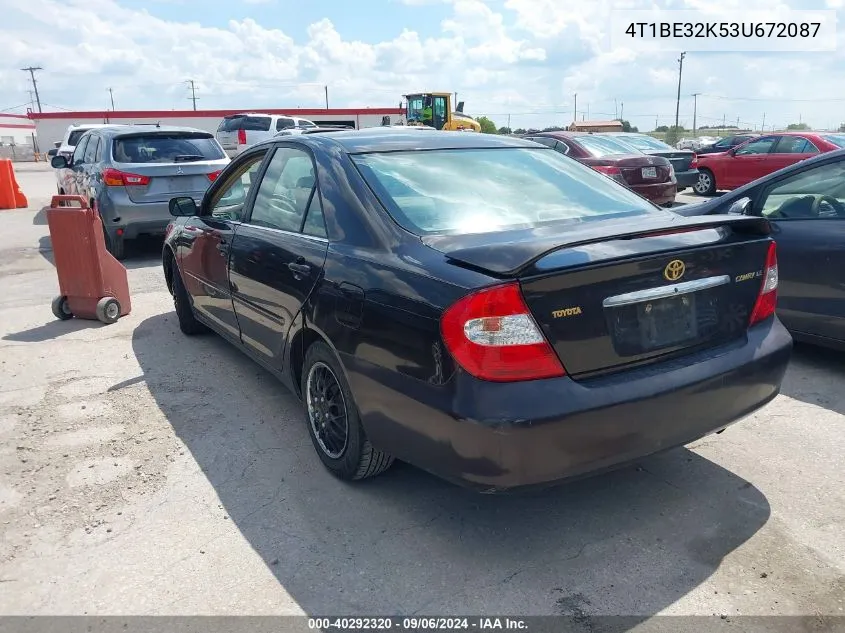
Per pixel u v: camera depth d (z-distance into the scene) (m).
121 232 8.73
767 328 3.08
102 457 3.69
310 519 3.08
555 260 2.46
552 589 2.59
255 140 23.70
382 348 2.78
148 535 2.99
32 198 18.08
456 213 3.12
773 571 2.66
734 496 3.18
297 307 3.40
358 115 42.06
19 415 4.23
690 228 2.82
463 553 2.82
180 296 5.59
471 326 2.44
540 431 2.41
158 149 9.04
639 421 2.58
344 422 3.30
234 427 4.02
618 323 2.60
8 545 2.95
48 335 5.87
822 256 4.48
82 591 2.65
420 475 3.45
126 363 5.13
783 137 13.53
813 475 3.33
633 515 3.05
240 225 4.26
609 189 3.68
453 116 33.00
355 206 3.19
